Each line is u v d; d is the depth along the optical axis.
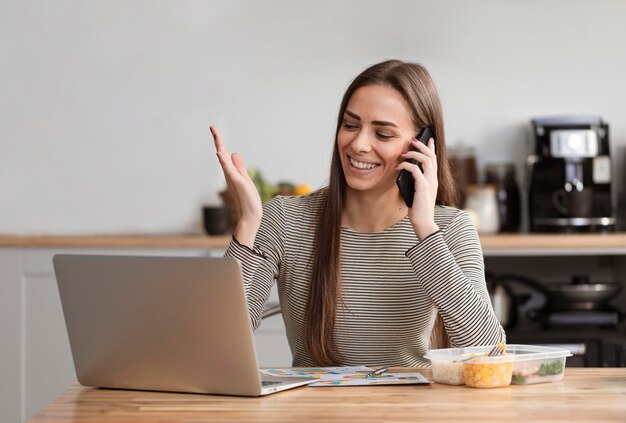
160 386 1.84
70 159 4.54
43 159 4.55
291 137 4.55
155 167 4.53
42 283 4.08
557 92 4.52
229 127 4.54
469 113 4.53
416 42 4.52
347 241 2.34
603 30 4.51
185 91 4.54
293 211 2.43
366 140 2.23
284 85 4.54
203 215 4.25
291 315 2.43
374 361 2.34
